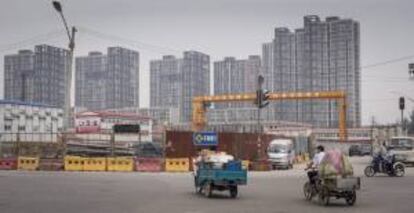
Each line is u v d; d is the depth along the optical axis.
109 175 35.94
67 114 44.78
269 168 45.16
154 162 41.62
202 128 70.94
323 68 78.88
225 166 21.69
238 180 21.69
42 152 50.00
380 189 26.45
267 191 24.78
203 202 19.80
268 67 83.88
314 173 20.42
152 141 55.84
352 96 77.75
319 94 66.94
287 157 47.50
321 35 78.81
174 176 35.16
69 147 49.59
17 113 64.19
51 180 30.23
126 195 21.97
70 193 22.58
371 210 17.77
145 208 17.50
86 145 49.88
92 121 69.25
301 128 94.25
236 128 92.06
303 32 80.19
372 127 108.88
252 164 44.53
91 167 41.75
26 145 50.00
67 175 35.38
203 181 22.36
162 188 25.55
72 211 16.53
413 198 22.02
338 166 19.33
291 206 18.78
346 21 77.44
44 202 19.06
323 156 20.06
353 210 17.73
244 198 21.56
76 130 69.69
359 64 78.62
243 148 48.62
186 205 18.69
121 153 49.62
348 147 96.94
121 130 54.28
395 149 51.84
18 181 29.25
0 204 18.33
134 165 41.69
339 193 19.16
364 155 91.31
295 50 80.88
